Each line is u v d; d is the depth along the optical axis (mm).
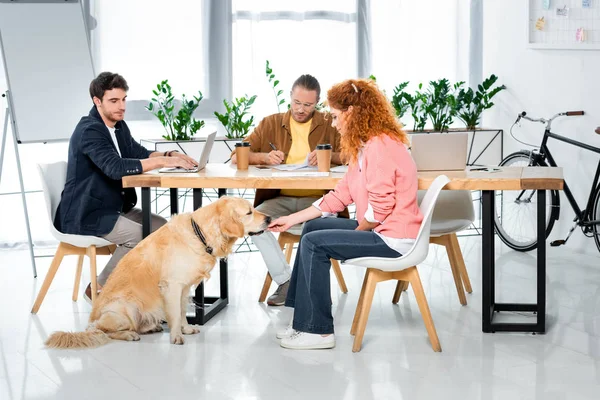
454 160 3564
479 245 5293
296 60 5891
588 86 4883
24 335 3465
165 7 5570
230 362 3078
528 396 2717
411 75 6203
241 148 3664
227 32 5691
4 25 4711
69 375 2959
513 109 5652
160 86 5434
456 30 6223
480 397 2713
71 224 3668
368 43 6023
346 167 3746
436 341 3189
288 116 4168
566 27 5078
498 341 3318
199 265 3227
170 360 3105
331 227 3393
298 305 3248
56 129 4797
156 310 3338
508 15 5613
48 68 4801
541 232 3344
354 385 2830
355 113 3156
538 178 3254
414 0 6117
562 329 3475
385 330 3482
